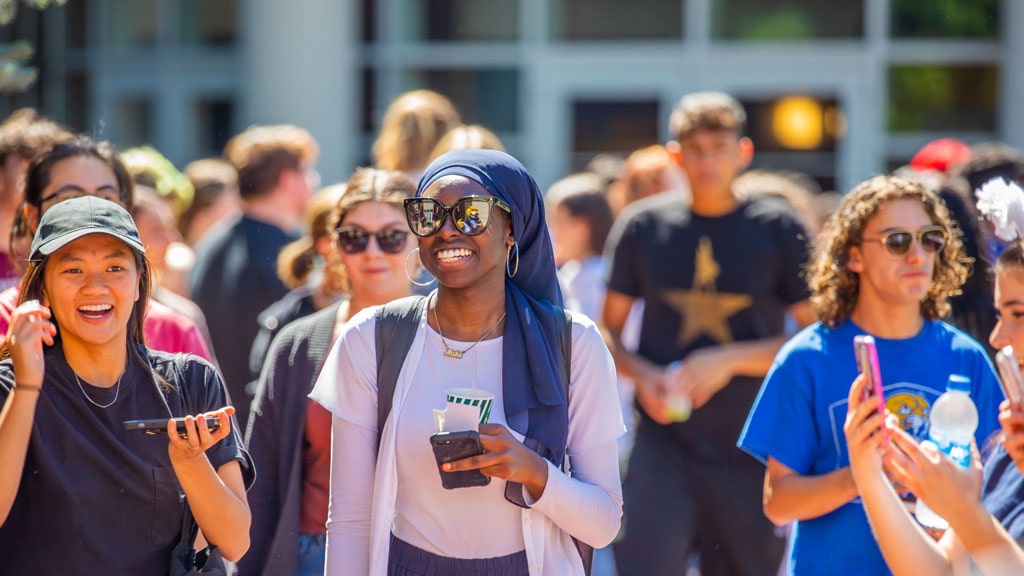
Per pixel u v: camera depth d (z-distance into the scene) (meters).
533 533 6.05
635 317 12.30
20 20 25.33
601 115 24.36
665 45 23.95
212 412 5.59
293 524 7.57
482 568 6.05
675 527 10.56
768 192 13.23
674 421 10.65
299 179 12.07
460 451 5.73
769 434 7.39
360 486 6.22
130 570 5.78
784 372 7.49
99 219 5.91
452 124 11.22
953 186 9.36
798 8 23.59
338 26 23.02
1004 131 22.92
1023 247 6.49
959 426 6.52
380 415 6.20
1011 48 22.62
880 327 7.49
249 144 11.94
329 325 7.91
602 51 24.17
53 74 26.16
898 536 6.04
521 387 6.11
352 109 24.38
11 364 5.89
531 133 24.47
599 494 6.18
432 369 6.20
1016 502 6.07
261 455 7.66
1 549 5.77
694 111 10.68
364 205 8.20
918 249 7.33
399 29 24.59
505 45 24.52
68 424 5.79
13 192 8.28
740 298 10.70
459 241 6.06
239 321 11.23
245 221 11.70
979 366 7.45
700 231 10.80
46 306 5.96
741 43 23.83
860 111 23.52
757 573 10.62
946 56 23.31
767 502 7.43
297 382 7.70
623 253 11.12
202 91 26.22
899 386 7.36
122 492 5.79
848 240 7.53
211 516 5.83
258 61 22.94
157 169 13.27
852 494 6.92
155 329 7.73
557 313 6.31
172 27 26.31
